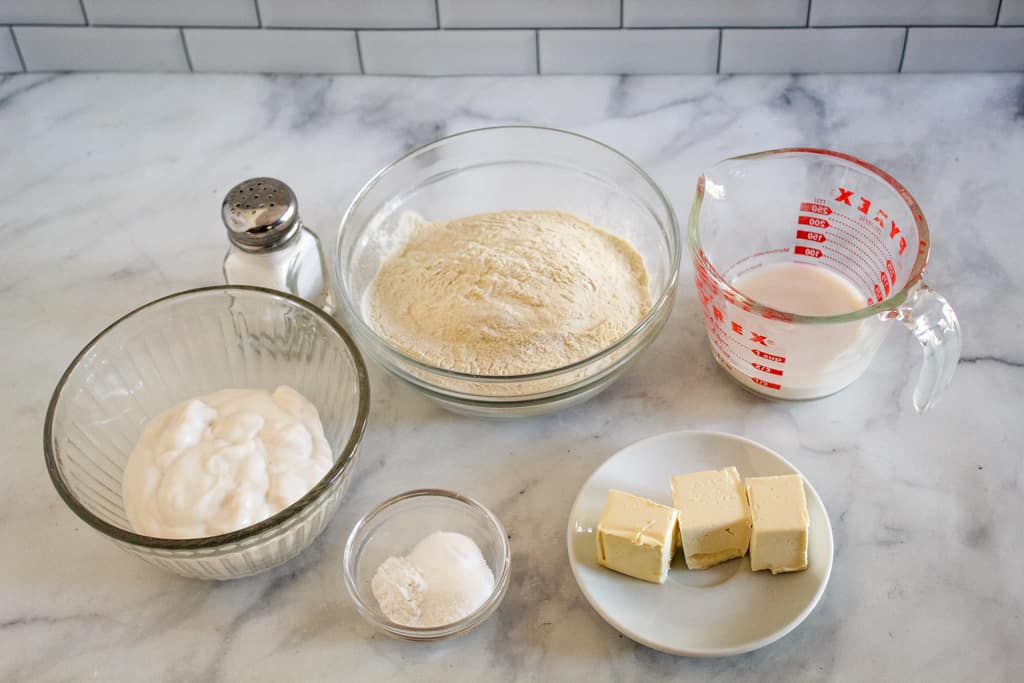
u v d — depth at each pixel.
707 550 0.85
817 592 0.82
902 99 1.24
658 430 0.97
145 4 1.28
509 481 0.94
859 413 0.97
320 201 1.18
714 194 1.00
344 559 0.85
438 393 0.90
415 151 1.05
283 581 0.88
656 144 1.21
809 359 0.91
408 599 0.83
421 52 1.30
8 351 1.05
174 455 0.89
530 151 1.09
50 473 0.83
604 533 0.82
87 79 1.34
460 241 1.02
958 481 0.91
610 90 1.28
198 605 0.87
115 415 0.96
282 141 1.25
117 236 1.16
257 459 0.89
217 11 1.28
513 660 0.83
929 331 0.86
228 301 0.97
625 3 1.22
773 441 0.95
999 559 0.86
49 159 1.25
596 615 0.85
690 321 1.05
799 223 1.05
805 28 1.23
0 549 0.91
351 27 1.28
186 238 1.15
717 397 0.99
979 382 0.98
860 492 0.91
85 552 0.90
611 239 1.05
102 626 0.86
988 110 1.21
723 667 0.81
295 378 1.00
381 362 0.93
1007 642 0.82
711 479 0.86
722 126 1.22
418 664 0.83
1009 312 1.02
